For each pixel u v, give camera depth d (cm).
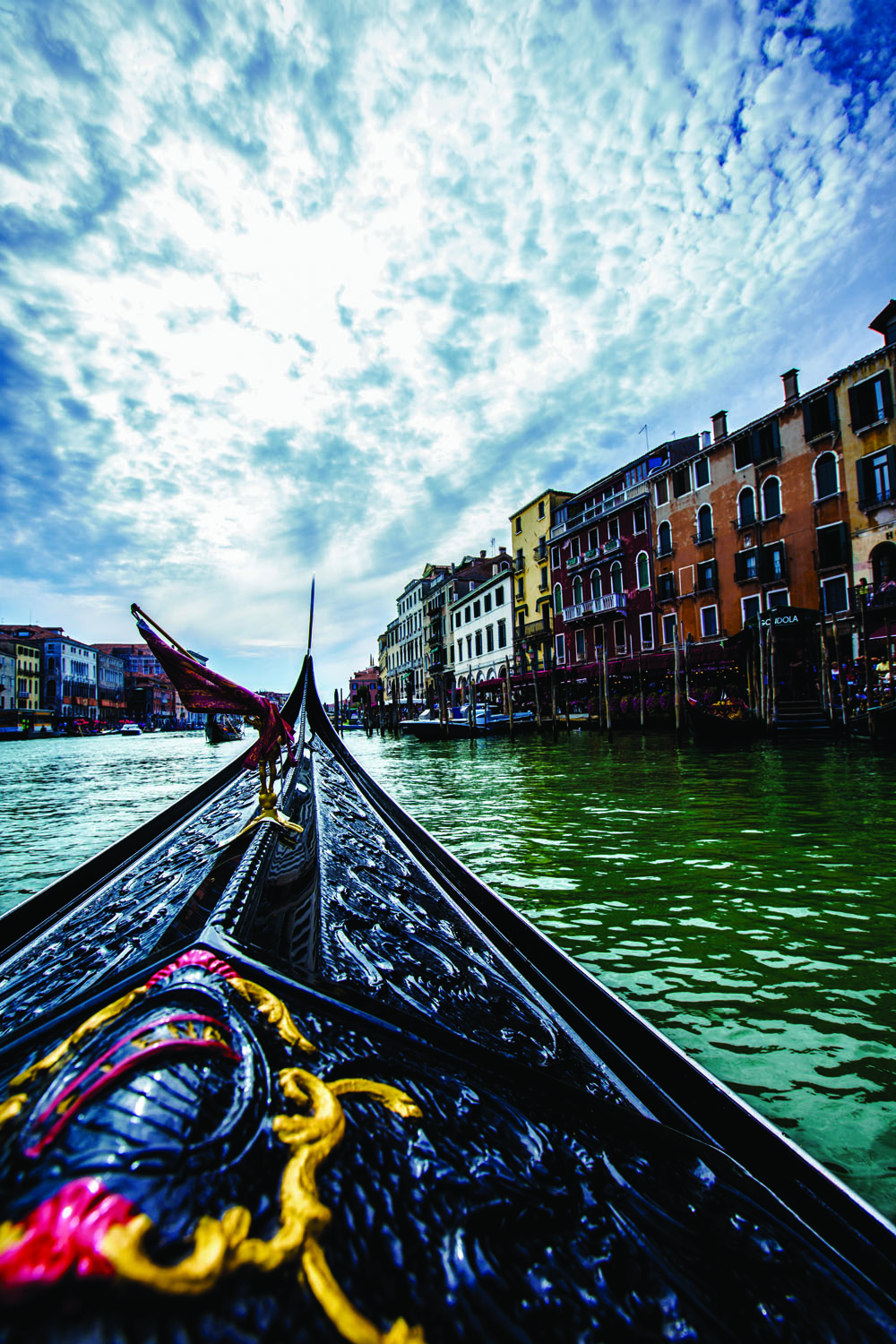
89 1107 62
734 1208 98
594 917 402
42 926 249
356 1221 62
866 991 301
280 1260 53
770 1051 256
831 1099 226
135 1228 48
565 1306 66
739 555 2066
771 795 818
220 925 117
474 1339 57
